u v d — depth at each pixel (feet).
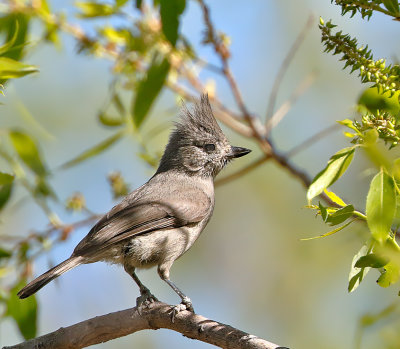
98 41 32.73
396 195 16.79
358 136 17.02
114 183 34.27
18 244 30.40
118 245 32.32
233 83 34.68
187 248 34.50
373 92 19.47
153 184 36.01
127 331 25.57
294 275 43.52
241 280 44.19
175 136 37.88
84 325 25.98
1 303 30.14
